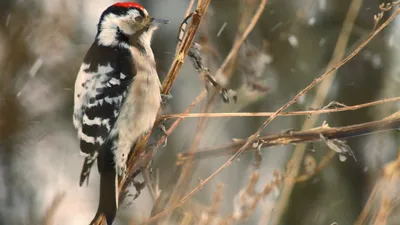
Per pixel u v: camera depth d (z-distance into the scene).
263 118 12.20
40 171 13.48
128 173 7.18
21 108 13.27
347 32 9.51
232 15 12.12
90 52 8.16
